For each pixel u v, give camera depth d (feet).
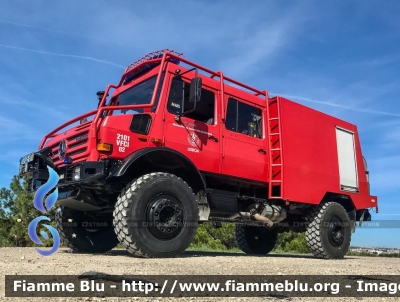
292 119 24.40
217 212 20.72
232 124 22.06
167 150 17.90
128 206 16.20
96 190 18.65
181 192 17.56
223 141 21.16
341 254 25.22
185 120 19.63
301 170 24.13
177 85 19.89
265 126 23.72
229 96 22.26
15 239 40.63
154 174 17.26
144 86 20.63
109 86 22.67
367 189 29.14
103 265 12.75
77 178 17.12
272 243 30.32
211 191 20.43
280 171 23.12
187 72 19.66
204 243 45.47
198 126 20.12
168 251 16.78
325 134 26.45
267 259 19.57
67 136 18.80
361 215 28.99
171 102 19.43
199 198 19.35
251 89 23.63
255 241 29.78
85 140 17.60
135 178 18.08
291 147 23.85
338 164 26.94
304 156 24.50
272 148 23.65
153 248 16.40
